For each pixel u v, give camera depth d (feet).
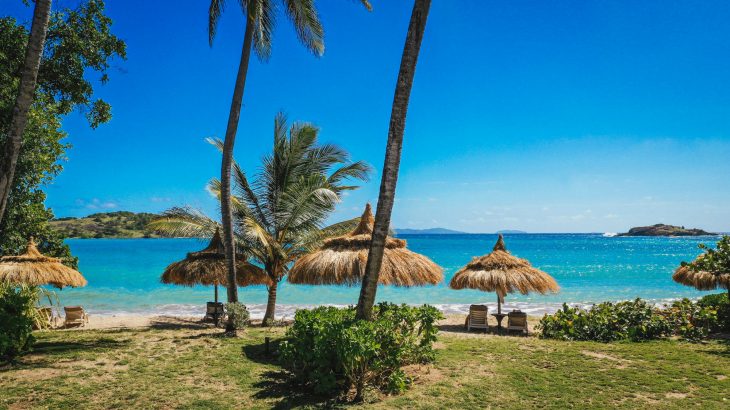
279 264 53.16
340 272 35.60
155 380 26.40
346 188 57.16
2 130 39.88
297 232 53.78
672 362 29.96
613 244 375.66
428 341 28.99
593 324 39.81
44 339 39.32
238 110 42.32
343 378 24.26
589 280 115.03
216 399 23.29
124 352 33.35
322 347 23.20
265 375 27.58
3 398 22.99
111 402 22.74
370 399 22.85
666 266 154.30
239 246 52.65
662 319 40.27
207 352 33.50
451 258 191.72
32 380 25.99
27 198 53.01
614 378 26.37
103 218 468.34
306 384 25.25
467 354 32.68
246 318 41.42
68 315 49.93
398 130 25.13
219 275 48.98
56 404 22.36
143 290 97.96
